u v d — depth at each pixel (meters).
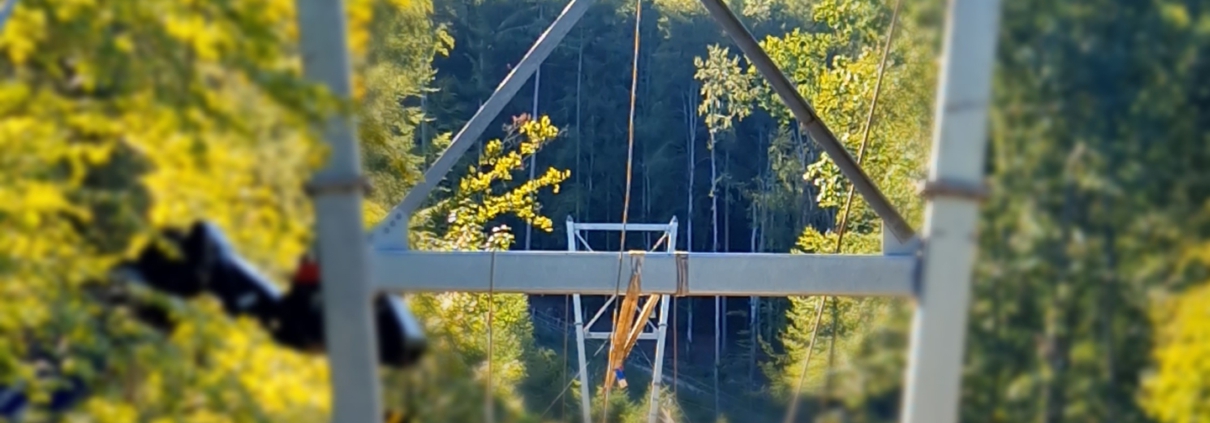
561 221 26.33
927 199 3.40
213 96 3.12
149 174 3.16
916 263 3.43
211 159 3.15
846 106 15.41
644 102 28.30
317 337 3.28
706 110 25.83
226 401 3.19
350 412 3.28
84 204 3.14
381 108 5.53
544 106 26.73
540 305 21.80
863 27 14.79
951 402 3.32
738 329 24.36
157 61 3.10
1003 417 3.30
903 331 3.42
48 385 3.12
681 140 28.41
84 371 3.12
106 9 3.06
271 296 3.25
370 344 3.30
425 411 3.46
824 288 6.31
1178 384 3.21
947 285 3.34
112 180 3.16
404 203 6.44
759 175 27.91
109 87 3.10
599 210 27.23
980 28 3.35
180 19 3.05
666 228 12.28
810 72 17.06
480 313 7.11
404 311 3.44
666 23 28.03
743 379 22.23
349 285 3.29
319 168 3.21
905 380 3.36
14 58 3.08
